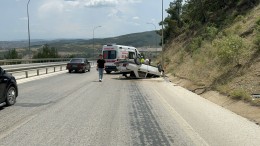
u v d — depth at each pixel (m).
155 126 9.04
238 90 13.88
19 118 9.77
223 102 13.95
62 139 7.45
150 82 25.53
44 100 13.70
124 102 13.72
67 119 9.76
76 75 31.50
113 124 9.20
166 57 55.09
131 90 18.89
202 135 8.07
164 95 16.88
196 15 52.75
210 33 34.41
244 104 12.19
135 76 29.55
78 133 8.05
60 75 31.19
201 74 22.12
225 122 9.80
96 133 8.09
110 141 7.36
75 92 16.86
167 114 11.00
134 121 9.70
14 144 6.98
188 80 23.31
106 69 35.97
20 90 17.41
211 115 11.02
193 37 46.19
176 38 61.72
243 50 18.50
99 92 17.17
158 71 30.86
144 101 14.23
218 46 20.62
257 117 10.34
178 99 15.36
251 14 28.83
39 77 27.80
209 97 15.95
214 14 44.06
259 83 14.05
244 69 16.62
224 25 34.69
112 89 18.98
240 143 7.38
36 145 6.93
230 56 18.72
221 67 19.70
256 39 18.36
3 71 12.02
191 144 7.22
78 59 37.59
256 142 7.49
